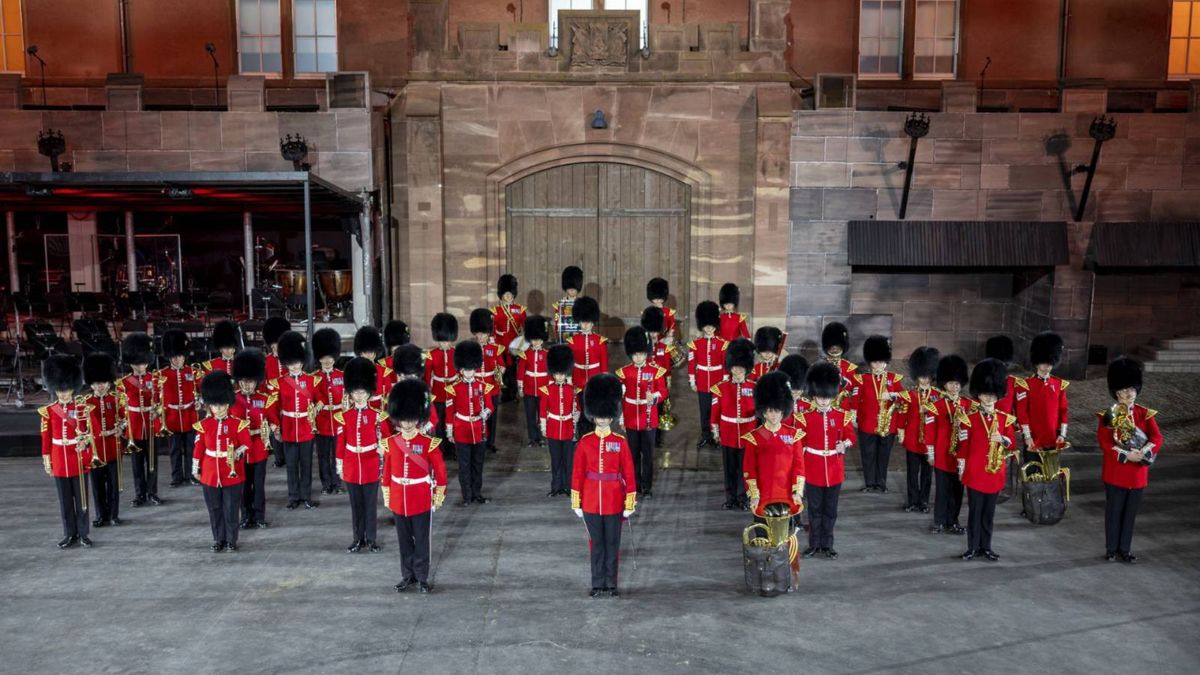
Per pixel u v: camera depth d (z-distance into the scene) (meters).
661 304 17.12
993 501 10.13
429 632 8.49
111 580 9.73
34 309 17.91
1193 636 8.45
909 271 20.16
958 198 18.80
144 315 18.88
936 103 21.06
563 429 12.29
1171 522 11.48
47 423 10.55
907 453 11.90
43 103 20.58
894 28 21.30
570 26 18.38
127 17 20.80
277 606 9.08
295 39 21.34
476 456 12.09
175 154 18.42
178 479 13.13
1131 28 21.03
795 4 20.98
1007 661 7.96
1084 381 18.78
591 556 9.30
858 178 18.70
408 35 20.70
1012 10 21.06
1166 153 18.72
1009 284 20.33
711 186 18.75
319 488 12.98
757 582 9.21
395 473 9.33
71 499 10.64
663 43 18.48
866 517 11.76
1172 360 19.25
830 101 18.92
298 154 17.31
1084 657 8.05
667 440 15.09
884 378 12.63
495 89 18.44
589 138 18.59
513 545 10.70
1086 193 18.31
